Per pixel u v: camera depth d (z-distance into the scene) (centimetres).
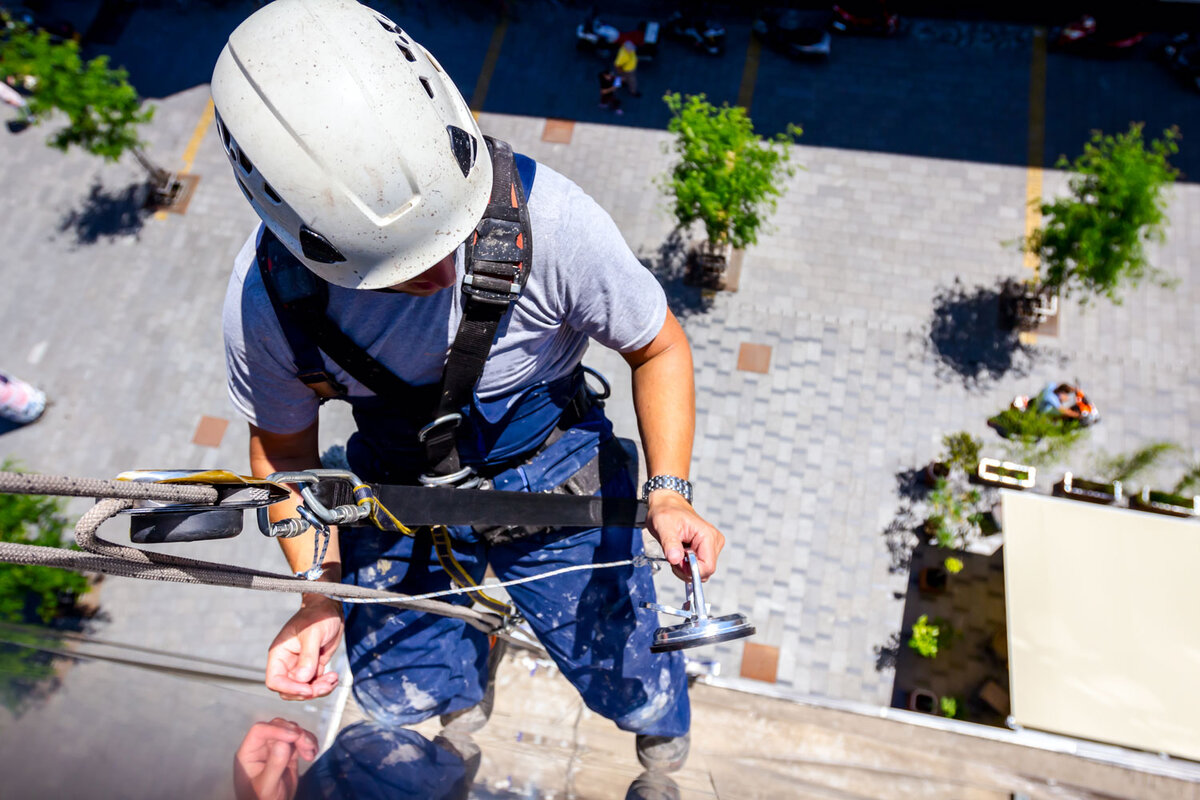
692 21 2152
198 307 1936
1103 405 1736
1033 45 2138
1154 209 1532
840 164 2016
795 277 1870
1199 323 1803
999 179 1989
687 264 1886
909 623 1584
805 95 2111
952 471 1677
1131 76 2091
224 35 2273
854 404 1753
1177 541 1424
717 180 1606
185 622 1576
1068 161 2002
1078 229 1573
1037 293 1764
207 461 1797
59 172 2081
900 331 1817
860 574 1622
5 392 1752
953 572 1585
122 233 2016
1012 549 1438
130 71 2228
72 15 2288
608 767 281
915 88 2106
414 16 2228
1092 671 1334
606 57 2161
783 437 1728
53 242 2009
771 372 1784
